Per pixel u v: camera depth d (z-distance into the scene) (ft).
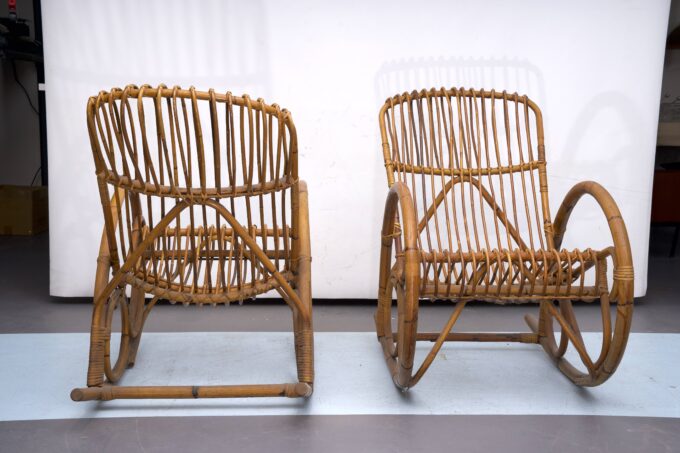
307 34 7.23
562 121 7.52
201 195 4.16
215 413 4.70
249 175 4.15
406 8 7.24
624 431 4.47
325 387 5.23
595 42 7.40
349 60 7.32
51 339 6.31
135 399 4.88
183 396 4.53
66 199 7.39
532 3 7.31
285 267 4.97
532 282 4.69
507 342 6.51
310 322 4.87
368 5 7.22
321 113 7.39
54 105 7.19
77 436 4.28
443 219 7.56
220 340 6.40
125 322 5.27
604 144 7.58
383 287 5.87
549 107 7.50
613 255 4.40
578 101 7.49
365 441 4.27
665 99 15.06
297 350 4.91
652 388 5.30
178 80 7.20
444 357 6.04
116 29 7.08
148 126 7.16
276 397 4.82
